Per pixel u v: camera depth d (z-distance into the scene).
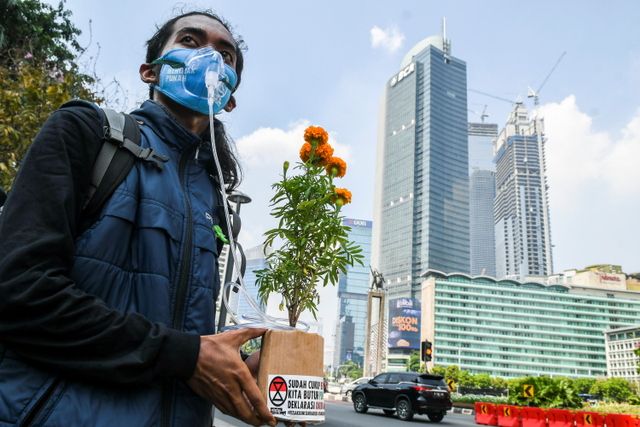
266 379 0.71
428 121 158.50
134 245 0.76
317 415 0.75
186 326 0.77
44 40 7.51
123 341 0.60
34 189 0.62
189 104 0.97
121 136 0.78
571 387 11.66
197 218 0.88
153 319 0.72
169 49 1.05
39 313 0.55
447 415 15.59
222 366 0.66
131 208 0.75
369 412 13.41
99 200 0.73
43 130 0.68
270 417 0.69
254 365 0.88
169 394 0.72
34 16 7.42
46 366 0.58
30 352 0.57
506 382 93.56
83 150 0.71
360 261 0.94
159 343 0.62
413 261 145.88
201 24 1.06
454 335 108.94
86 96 5.08
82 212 0.72
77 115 0.72
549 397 11.66
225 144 1.32
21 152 4.08
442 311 110.50
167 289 0.75
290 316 0.89
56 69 5.43
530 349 109.75
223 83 1.00
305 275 0.91
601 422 8.49
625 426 8.00
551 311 113.12
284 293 0.92
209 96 0.91
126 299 0.72
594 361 110.38
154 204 0.78
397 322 119.50
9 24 7.07
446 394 11.27
